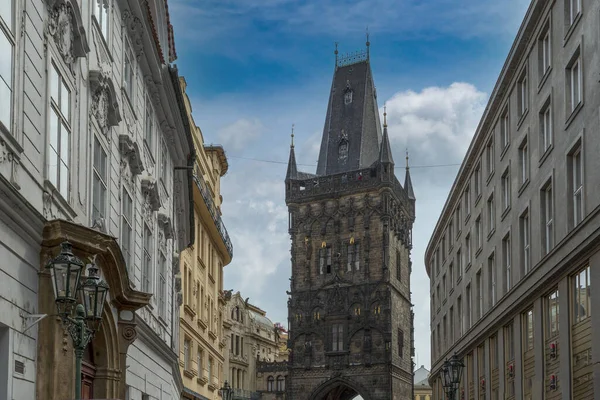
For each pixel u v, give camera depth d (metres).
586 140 26.47
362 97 134.38
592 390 25.33
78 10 17.28
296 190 128.25
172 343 34.06
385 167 123.12
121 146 23.11
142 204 26.69
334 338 119.75
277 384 130.88
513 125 37.84
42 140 15.06
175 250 37.81
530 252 33.72
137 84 26.23
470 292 50.22
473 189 49.12
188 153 37.97
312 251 124.88
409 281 132.12
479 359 46.66
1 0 12.84
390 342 116.38
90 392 19.16
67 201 17.09
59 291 13.34
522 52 36.03
